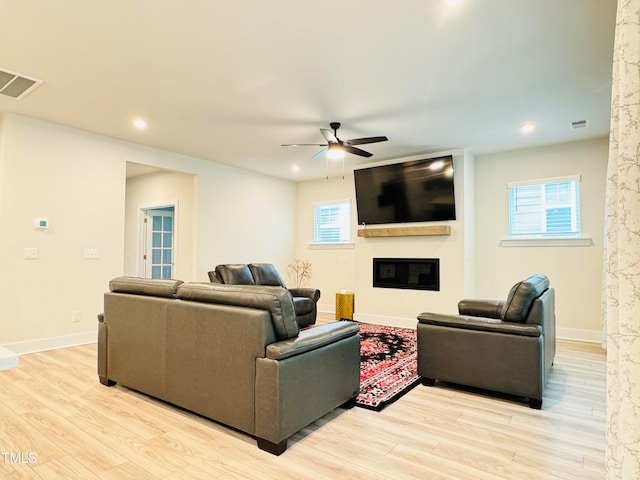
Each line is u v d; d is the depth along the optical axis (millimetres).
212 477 1799
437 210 5375
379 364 3627
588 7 2207
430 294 5406
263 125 4246
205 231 5844
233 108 3744
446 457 1994
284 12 2260
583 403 2725
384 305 5805
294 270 7418
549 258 4992
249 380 2086
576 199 4871
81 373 3293
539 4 2184
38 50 2678
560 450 2072
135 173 6781
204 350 2301
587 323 4719
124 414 2473
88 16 2289
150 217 6949
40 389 2902
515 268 5230
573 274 4828
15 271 3887
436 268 5371
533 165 5141
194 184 5770
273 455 2000
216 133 4520
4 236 3818
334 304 6961
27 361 3633
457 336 2934
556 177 4969
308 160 5852
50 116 3965
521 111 3834
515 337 2709
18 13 2250
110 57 2781
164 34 2488
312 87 3287
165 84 3227
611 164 1185
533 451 2062
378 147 5168
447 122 4160
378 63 2873
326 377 2336
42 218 4078
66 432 2219
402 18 2320
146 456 1975
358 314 6055
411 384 3092
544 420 2449
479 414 2537
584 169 4801
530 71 2998
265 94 3428
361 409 2607
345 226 6930
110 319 2967
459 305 3529
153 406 2607
